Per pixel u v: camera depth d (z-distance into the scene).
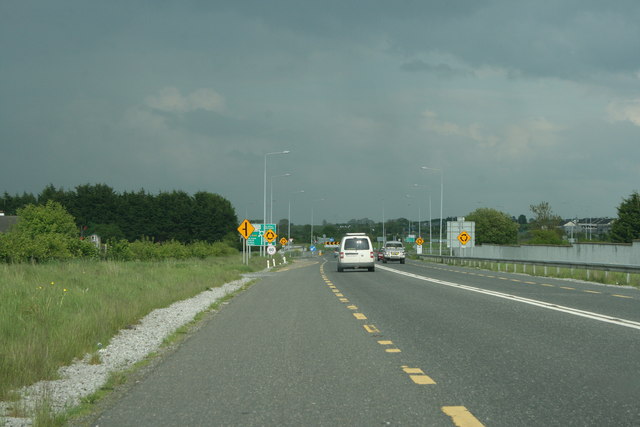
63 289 18.67
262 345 11.28
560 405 6.88
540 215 130.75
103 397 7.58
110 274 26.92
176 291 22.88
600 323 13.79
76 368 9.57
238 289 26.30
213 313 16.92
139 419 6.54
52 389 8.08
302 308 17.77
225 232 131.62
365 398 7.28
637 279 32.19
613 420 6.29
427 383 8.04
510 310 16.66
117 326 13.67
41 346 9.95
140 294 20.42
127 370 9.30
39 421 6.20
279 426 6.19
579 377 8.32
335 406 6.93
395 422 6.27
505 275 38.12
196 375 8.74
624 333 12.26
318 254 157.25
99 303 16.34
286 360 9.77
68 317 13.80
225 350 10.80
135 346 11.57
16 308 14.28
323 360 9.73
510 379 8.23
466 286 26.72
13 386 8.05
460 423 6.20
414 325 13.76
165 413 6.75
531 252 60.31
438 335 12.23
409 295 21.89
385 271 44.19
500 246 68.81
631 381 8.06
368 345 11.12
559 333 12.33
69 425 6.36
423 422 6.25
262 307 18.28
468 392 7.53
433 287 26.12
